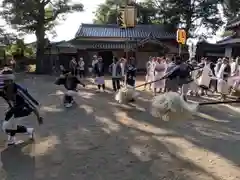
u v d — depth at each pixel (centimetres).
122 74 1384
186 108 387
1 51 3058
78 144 632
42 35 2972
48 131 730
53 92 1431
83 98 1227
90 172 492
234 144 639
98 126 780
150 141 654
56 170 500
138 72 2962
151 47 2956
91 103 1110
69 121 834
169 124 796
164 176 476
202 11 3594
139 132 723
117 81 1403
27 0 2691
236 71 1214
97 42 3138
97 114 923
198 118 874
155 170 499
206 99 1188
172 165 520
